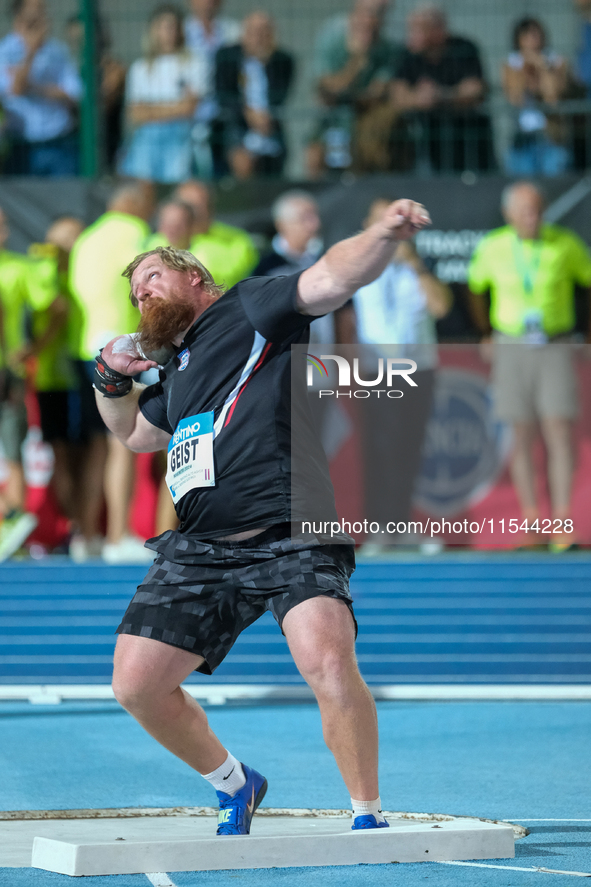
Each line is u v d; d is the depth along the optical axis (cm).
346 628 904
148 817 1106
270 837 898
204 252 2770
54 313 2773
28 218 2809
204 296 973
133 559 2694
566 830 1052
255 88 3116
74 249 2761
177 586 930
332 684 895
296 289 874
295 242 2814
